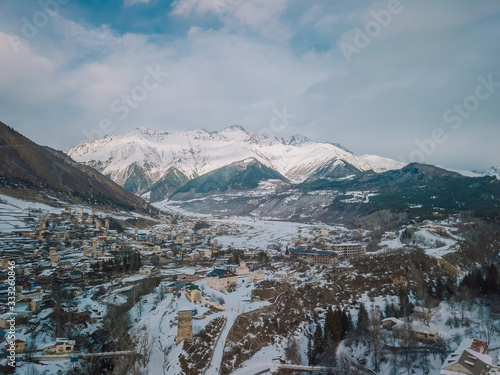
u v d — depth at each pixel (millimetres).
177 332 158250
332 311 176750
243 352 154500
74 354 142625
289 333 176375
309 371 142750
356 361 148500
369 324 163375
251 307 193875
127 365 139250
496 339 148375
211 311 187375
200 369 139375
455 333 158750
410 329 156750
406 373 134875
